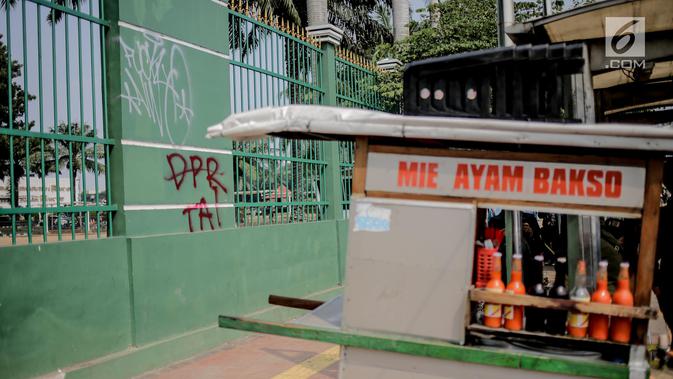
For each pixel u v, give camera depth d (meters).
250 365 5.16
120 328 4.72
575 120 2.90
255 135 3.02
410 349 2.77
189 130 5.54
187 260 5.38
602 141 2.48
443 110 3.09
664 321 3.87
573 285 3.08
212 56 5.88
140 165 4.99
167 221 5.27
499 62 2.96
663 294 3.95
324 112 2.84
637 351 2.57
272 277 6.68
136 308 4.84
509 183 2.75
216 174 5.87
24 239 5.11
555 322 2.79
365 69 9.23
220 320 3.12
